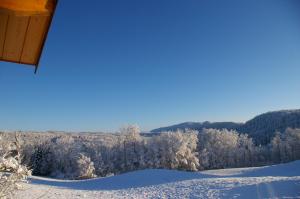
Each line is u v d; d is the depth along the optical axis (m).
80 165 55.00
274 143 79.25
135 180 29.59
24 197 11.55
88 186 28.84
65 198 17.50
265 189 14.32
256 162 77.00
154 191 20.50
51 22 3.14
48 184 29.88
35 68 4.24
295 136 76.06
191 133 61.38
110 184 29.22
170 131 60.84
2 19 3.13
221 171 46.09
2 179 3.97
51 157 63.66
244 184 17.19
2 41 3.60
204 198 15.24
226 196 14.71
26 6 2.89
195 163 60.44
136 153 61.94
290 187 13.78
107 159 62.34
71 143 65.69
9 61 4.11
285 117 116.19
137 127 63.09
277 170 38.69
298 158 75.19
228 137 74.88
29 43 3.62
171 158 58.47
